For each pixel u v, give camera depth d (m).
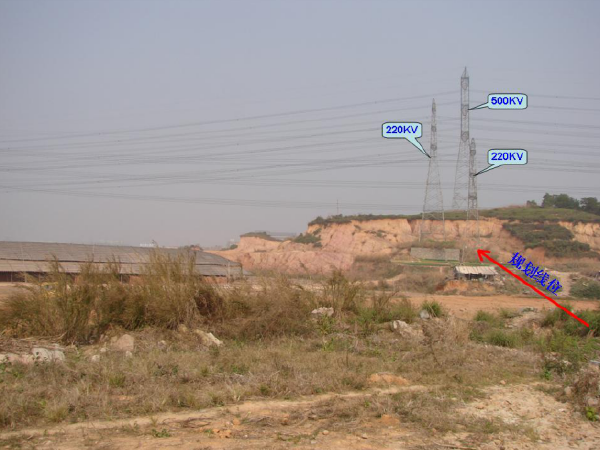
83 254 41.59
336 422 9.24
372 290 25.64
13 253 39.34
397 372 13.00
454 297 43.25
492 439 8.87
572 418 10.12
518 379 13.06
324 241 94.81
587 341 19.75
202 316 17.98
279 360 13.22
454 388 11.76
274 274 20.72
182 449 7.76
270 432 8.64
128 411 9.25
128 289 17.36
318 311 20.59
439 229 90.44
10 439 7.88
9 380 10.71
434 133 61.72
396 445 8.38
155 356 13.18
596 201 106.50
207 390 10.51
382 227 96.00
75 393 9.60
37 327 15.69
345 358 13.80
